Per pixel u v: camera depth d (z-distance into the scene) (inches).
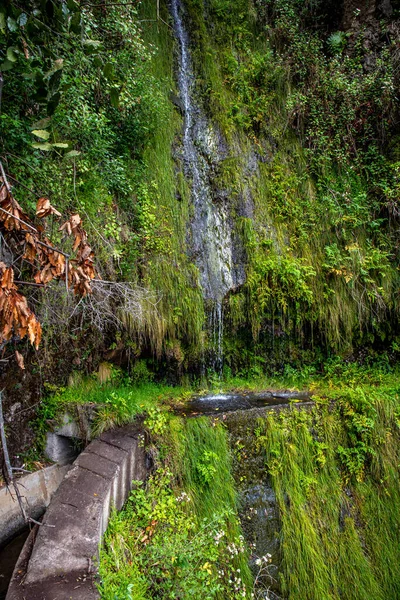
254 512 146.1
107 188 177.2
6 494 133.6
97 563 94.0
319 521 149.6
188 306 198.1
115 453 130.4
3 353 129.6
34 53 87.5
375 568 148.4
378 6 249.4
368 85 234.5
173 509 131.6
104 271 167.6
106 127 169.2
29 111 131.0
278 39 266.1
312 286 212.5
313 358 221.5
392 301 213.8
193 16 263.4
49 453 157.3
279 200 231.8
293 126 247.9
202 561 120.9
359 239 223.1
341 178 235.6
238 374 219.6
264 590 132.5
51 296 145.5
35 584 87.3
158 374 203.3
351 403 174.1
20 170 126.4
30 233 80.8
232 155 237.8
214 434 152.3
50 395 162.7
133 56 181.0
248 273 212.4
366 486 162.4
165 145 219.3
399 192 216.7
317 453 160.7
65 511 106.7
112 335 181.8
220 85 251.3
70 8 77.3
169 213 208.2
